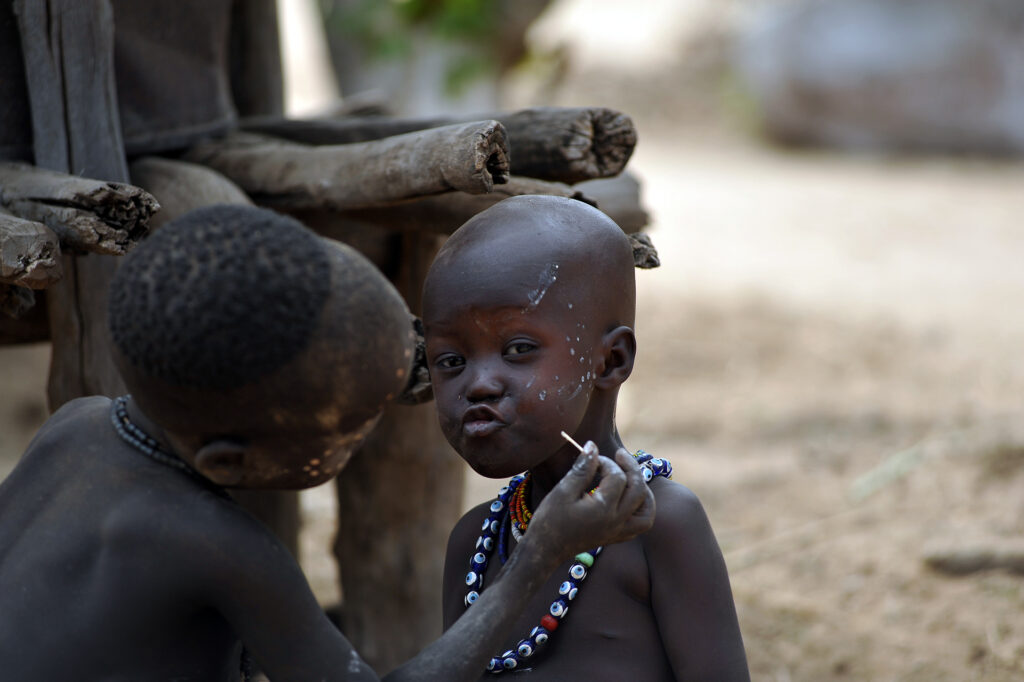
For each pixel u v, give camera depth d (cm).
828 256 2303
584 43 4006
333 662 351
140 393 333
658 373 1639
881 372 1600
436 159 478
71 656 343
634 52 3969
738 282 2117
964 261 2250
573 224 413
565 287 402
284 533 750
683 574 414
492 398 398
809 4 3478
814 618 851
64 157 549
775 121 3475
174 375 320
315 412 326
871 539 971
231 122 690
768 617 858
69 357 570
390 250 689
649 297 2023
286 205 584
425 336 417
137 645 345
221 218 327
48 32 541
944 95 3256
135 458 357
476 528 464
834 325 1847
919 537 955
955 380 1540
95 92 552
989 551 879
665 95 3759
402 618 746
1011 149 3225
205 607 352
